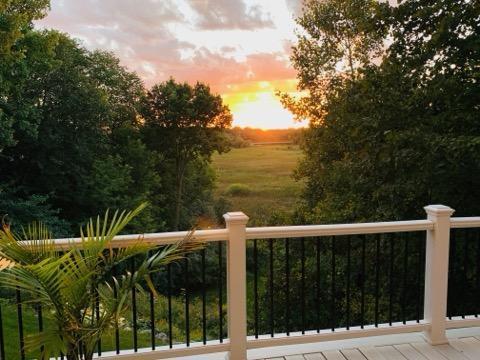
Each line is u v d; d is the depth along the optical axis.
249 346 2.73
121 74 20.88
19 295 2.31
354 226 2.86
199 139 22.69
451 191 6.55
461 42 6.79
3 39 10.53
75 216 16.17
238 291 2.66
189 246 2.27
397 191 6.91
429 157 6.19
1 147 11.90
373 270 7.91
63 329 1.93
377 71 7.82
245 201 18.59
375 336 3.10
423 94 6.86
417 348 2.94
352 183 8.07
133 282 2.06
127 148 19.17
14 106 12.41
